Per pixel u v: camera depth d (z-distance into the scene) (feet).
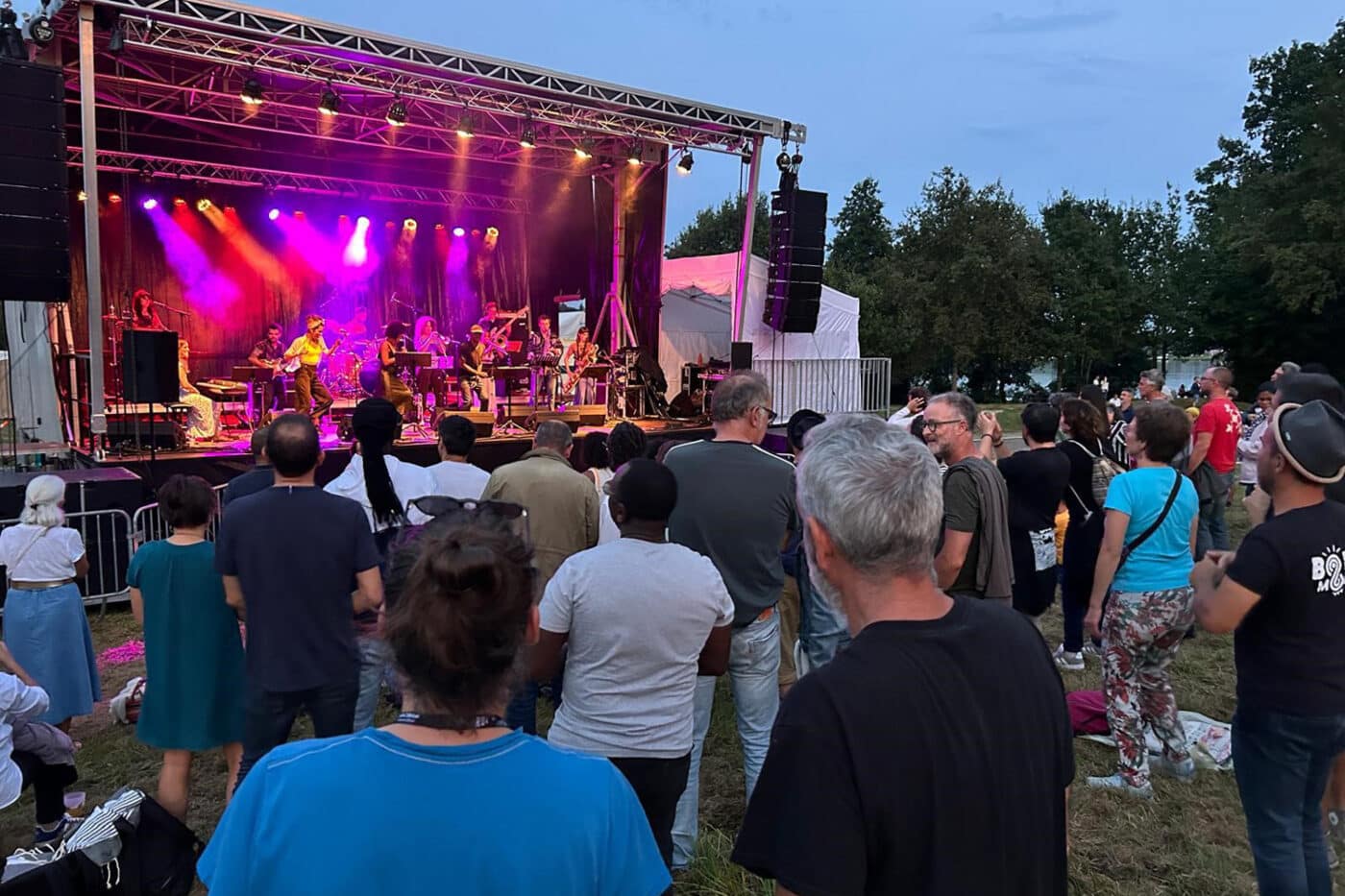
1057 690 4.56
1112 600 12.21
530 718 11.78
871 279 104.68
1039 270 100.22
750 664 10.48
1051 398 18.99
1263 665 7.97
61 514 13.74
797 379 45.88
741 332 42.96
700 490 10.11
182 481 10.81
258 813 3.53
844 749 3.97
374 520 12.11
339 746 3.65
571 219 50.01
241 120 39.29
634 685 8.29
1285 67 108.37
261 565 9.52
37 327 33.83
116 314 37.58
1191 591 11.88
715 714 15.51
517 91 34.17
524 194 50.37
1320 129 91.30
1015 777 4.17
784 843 4.00
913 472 4.50
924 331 98.37
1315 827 8.16
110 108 35.35
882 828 3.94
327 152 43.16
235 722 10.87
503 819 3.46
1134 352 118.21
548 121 36.96
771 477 10.17
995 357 103.30
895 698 4.05
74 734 14.84
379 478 12.10
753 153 40.86
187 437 32.37
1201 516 21.35
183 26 27.20
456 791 3.49
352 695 10.10
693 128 39.27
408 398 38.01
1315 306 85.97
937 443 10.99
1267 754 7.98
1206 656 18.30
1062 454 13.23
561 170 47.21
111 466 26.84
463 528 3.96
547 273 52.16
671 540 10.33
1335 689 7.72
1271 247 87.92
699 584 8.40
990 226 96.43
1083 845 11.29
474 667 3.62
